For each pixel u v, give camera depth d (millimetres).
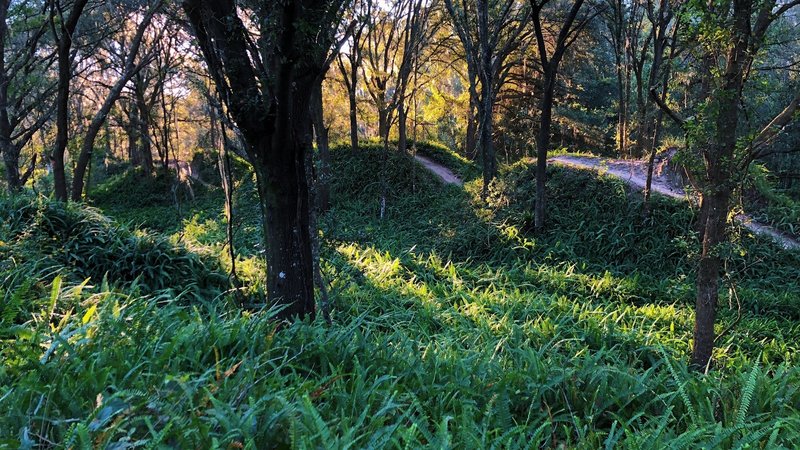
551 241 12711
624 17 15875
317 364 3713
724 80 5414
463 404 3086
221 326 3723
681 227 11898
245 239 11352
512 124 25781
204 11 5031
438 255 12961
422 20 17016
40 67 16453
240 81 5195
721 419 3494
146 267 7309
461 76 22297
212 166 22203
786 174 9156
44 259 6168
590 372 3850
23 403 2260
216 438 2068
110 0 13945
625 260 11797
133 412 2141
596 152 26906
